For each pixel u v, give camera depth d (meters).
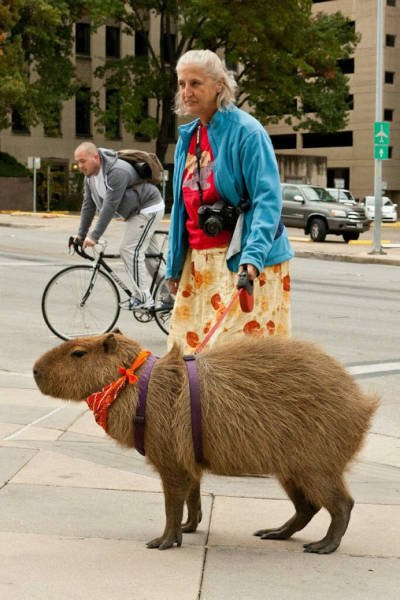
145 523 5.35
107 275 12.02
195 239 6.10
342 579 4.59
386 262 27.94
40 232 35.47
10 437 7.12
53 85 57.31
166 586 4.44
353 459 4.87
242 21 51.41
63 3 55.09
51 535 5.11
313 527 5.43
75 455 6.67
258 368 4.79
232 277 5.97
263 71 54.31
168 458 4.84
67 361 4.89
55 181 59.53
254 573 4.64
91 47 68.69
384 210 59.84
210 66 5.79
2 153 59.53
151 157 11.47
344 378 4.88
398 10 94.06
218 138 5.86
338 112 57.41
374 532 5.30
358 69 95.31
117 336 4.98
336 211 35.59
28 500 5.68
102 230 11.28
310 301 17.02
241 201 5.89
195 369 4.80
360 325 13.98
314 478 4.77
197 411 4.71
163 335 12.38
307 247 32.75
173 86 57.19
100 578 4.52
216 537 5.19
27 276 19.12
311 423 4.71
